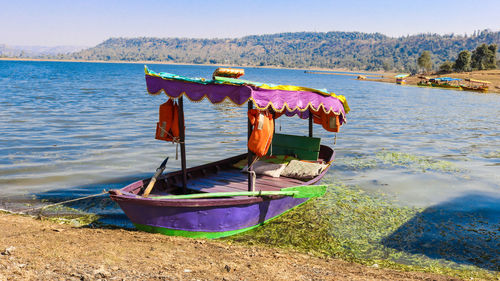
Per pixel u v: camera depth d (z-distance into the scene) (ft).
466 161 58.85
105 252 22.15
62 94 156.66
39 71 424.05
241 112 121.29
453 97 228.02
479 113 138.82
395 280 22.07
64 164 50.11
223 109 128.98
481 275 24.61
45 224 29.12
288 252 26.86
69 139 66.80
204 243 26.66
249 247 27.25
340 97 38.27
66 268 19.15
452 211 36.68
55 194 38.19
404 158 60.13
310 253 27.07
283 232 31.01
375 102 179.32
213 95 28.55
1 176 43.42
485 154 64.75
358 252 27.96
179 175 34.45
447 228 32.63
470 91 298.35
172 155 58.75
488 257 27.45
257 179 37.45
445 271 25.08
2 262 19.02
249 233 30.63
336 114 35.83
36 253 21.03
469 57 534.37
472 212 36.50
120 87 214.48
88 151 58.49
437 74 558.15
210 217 27.99
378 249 28.58
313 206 37.40
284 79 456.45
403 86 382.01
